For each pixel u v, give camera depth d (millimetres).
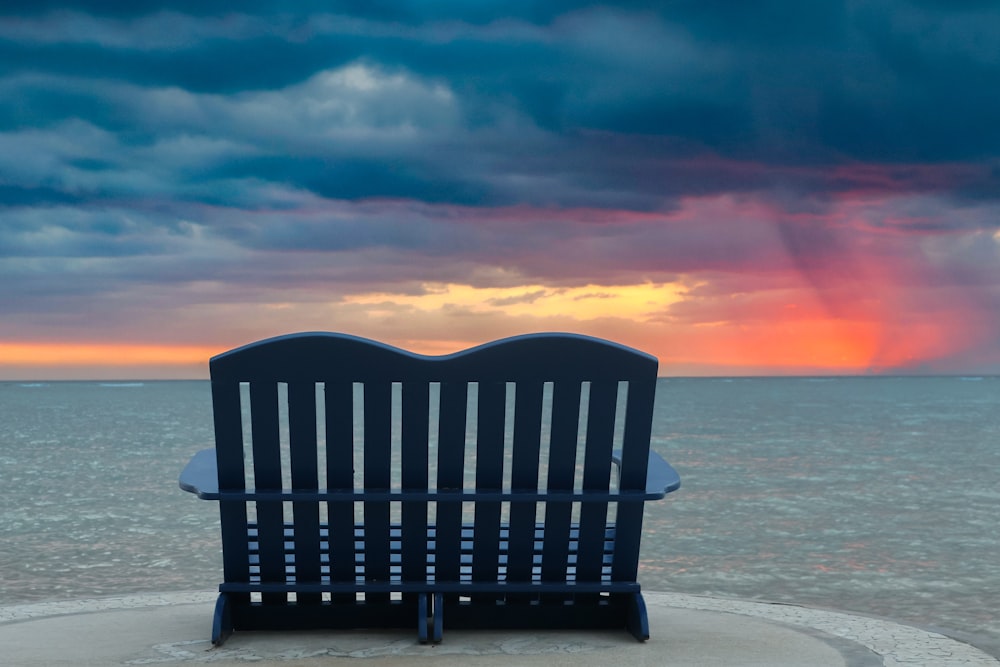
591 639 4145
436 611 4082
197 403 87562
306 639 4102
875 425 42500
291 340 3832
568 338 3906
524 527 4066
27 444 29141
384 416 3930
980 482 16734
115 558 8758
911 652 4383
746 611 5594
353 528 4039
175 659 3828
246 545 4070
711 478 17719
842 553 9117
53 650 4051
